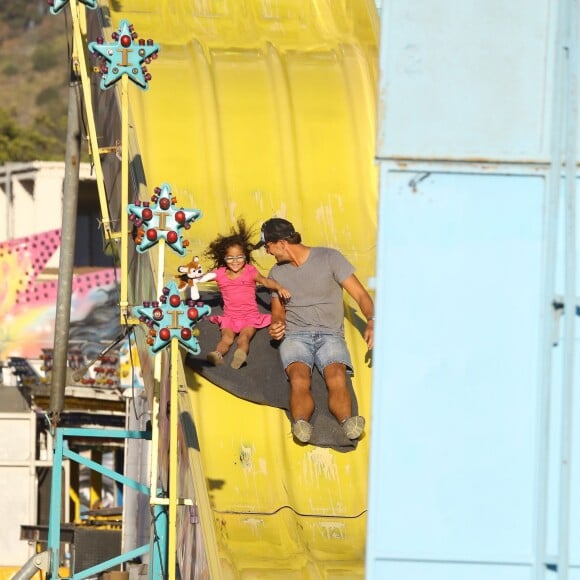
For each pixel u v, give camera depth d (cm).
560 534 2234
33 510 10069
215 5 6169
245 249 4156
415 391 2323
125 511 7694
